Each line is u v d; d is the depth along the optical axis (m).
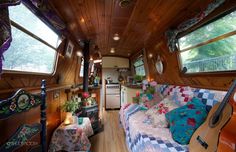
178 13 2.01
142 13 2.09
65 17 2.01
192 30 2.04
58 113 2.36
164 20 2.29
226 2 1.43
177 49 2.47
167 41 2.68
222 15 1.54
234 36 1.54
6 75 1.12
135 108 2.95
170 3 1.79
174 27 2.43
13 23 1.18
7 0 0.81
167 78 3.11
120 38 3.51
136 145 1.79
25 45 1.46
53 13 1.65
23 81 1.39
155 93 3.10
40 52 1.79
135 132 1.94
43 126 1.32
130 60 6.45
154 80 3.92
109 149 2.62
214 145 1.00
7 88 1.16
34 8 1.33
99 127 3.59
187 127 1.50
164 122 1.96
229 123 0.97
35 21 1.51
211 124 1.18
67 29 2.33
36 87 1.63
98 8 1.92
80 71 4.25
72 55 3.04
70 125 2.26
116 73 6.59
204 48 1.99
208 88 1.88
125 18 2.27
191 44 2.23
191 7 1.81
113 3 1.80
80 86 4.00
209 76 1.85
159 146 1.42
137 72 5.70
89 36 3.21
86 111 3.14
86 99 3.27
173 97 2.45
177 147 1.38
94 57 4.74
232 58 1.59
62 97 2.60
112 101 6.04
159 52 3.32
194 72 2.17
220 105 1.17
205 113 1.57
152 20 2.33
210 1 1.58
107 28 2.77
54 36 2.02
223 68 1.69
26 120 1.36
